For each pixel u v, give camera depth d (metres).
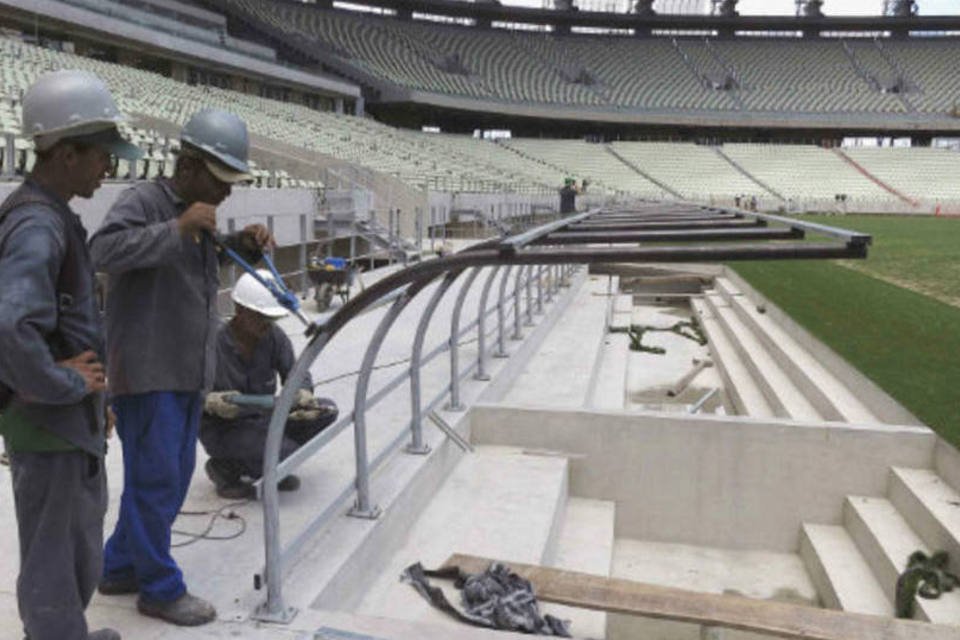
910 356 7.47
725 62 58.28
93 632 2.44
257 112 26.39
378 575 3.75
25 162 8.02
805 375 7.61
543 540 4.30
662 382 9.84
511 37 57.69
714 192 46.78
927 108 53.31
